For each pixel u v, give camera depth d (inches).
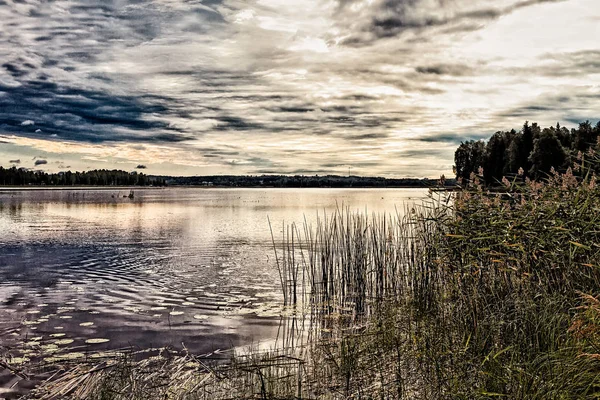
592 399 163.6
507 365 191.2
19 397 234.5
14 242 856.9
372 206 1860.2
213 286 497.7
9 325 355.3
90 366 271.9
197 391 231.9
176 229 1101.1
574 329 185.5
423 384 213.8
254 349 304.5
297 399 213.9
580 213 261.9
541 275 255.4
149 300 436.8
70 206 2239.2
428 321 260.1
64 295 454.0
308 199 3309.5
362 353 256.8
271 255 693.9
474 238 272.5
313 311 404.5
